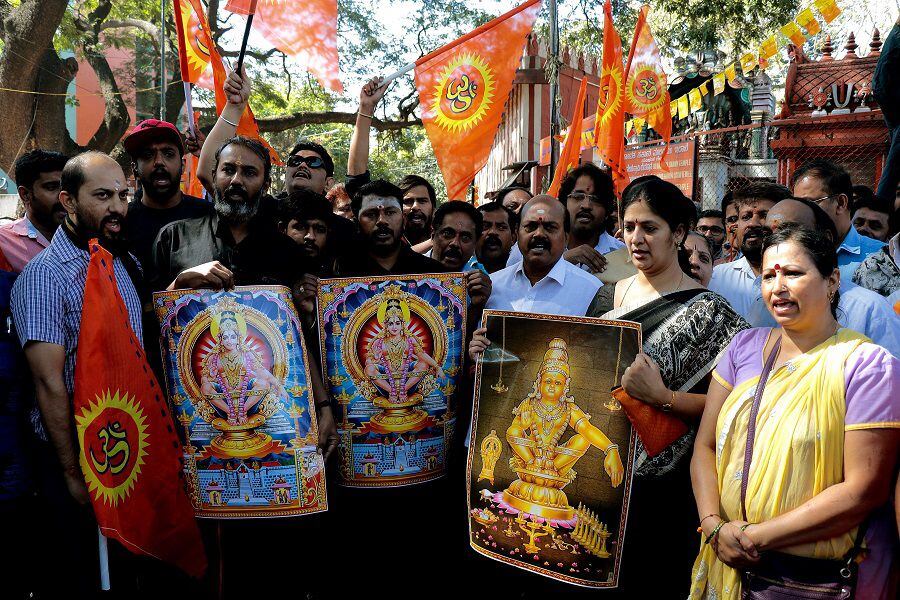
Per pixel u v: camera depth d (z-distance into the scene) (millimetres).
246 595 4086
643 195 3416
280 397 3711
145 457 3553
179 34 5828
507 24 5703
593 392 3395
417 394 3967
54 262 3504
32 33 18031
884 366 2598
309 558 4223
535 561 3439
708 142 12852
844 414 2613
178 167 4723
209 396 3705
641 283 3564
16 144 18984
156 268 4070
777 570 2684
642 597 3393
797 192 4273
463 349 4020
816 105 10688
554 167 7332
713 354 3271
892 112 6355
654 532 3359
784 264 2779
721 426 2908
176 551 3666
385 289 3955
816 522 2580
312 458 3713
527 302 4199
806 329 2781
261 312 3723
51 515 3543
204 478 3707
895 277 3906
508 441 3535
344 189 5980
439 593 4207
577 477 3379
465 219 4762
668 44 19656
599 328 3422
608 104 6438
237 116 4941
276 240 4133
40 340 3396
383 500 4086
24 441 3559
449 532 4215
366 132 5859
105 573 3613
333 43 5430
